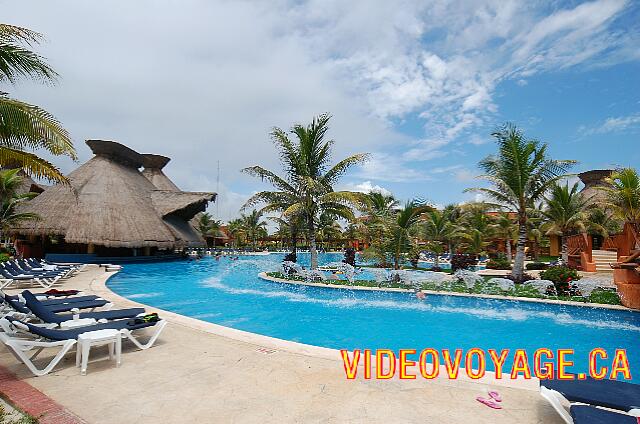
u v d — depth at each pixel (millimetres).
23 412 3465
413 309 11477
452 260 19438
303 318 10375
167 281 18516
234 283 17484
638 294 9969
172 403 3719
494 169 16875
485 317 10453
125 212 28172
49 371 4520
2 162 7621
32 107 7867
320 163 18656
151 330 6707
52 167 7922
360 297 13344
